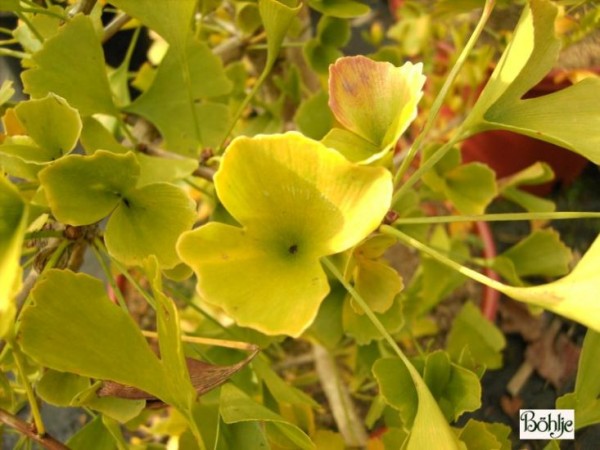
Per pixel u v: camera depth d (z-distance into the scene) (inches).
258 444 6.7
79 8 8.4
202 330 11.6
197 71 8.9
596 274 4.8
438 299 12.6
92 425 7.8
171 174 7.2
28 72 7.3
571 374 14.9
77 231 7.2
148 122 9.8
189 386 5.4
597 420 7.4
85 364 5.8
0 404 7.7
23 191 6.8
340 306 8.6
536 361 15.3
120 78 11.4
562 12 10.4
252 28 11.5
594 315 4.6
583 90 6.6
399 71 5.8
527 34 5.8
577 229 17.0
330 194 5.1
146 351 5.9
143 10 7.4
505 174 17.3
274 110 12.5
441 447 5.6
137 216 6.5
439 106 6.2
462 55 6.0
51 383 7.0
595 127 6.4
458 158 10.4
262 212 5.2
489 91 6.2
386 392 7.0
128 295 15.5
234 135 12.8
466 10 10.4
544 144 16.0
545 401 14.8
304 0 9.1
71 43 7.5
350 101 5.8
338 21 10.6
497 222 17.5
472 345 11.4
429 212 17.0
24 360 8.2
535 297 5.0
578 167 16.9
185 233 5.1
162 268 6.3
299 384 13.7
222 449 6.7
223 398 6.8
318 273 5.0
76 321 5.7
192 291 15.8
